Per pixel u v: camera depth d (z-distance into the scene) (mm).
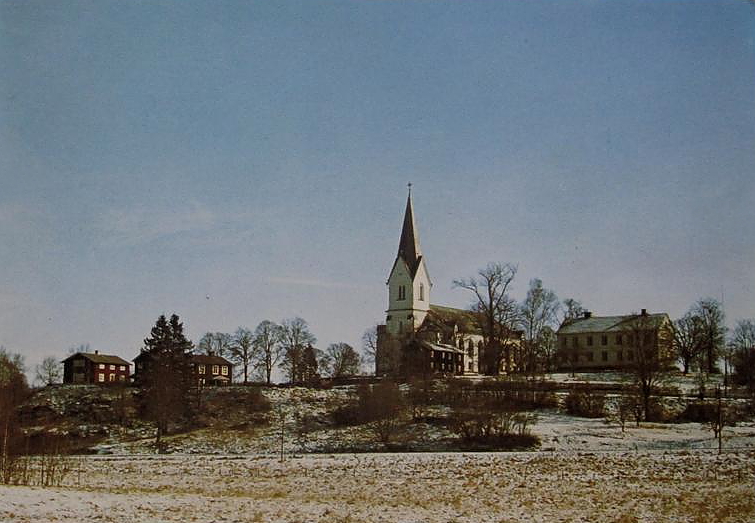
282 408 122750
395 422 107312
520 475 64188
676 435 95625
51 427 117312
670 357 146375
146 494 50531
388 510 45094
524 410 114125
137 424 118500
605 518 42625
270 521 40344
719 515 43406
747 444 87625
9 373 133625
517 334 170125
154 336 134375
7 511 39969
